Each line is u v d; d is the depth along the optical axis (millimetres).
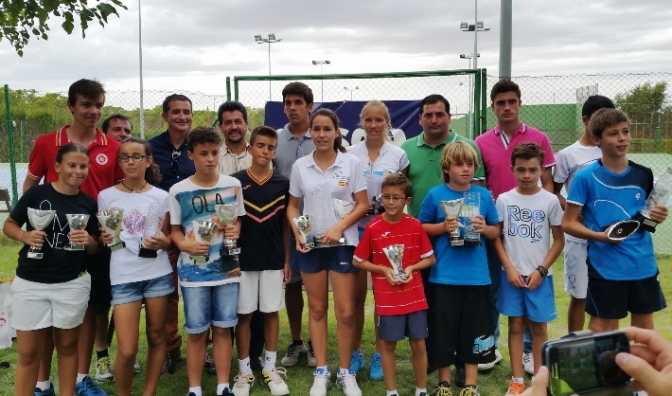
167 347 4152
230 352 3637
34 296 3074
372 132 3857
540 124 11539
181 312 5734
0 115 11539
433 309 3564
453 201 3363
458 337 3564
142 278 3279
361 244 3531
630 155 14320
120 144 3664
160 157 4070
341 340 3736
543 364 1080
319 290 3721
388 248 3373
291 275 4129
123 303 3252
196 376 3510
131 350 3256
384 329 3434
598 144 3383
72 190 3225
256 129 3758
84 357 3672
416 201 3932
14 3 3887
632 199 3279
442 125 3814
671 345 1130
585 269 3875
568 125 11383
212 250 3463
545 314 3523
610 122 3227
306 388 3865
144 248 3289
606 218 3297
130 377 3354
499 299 3662
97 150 3617
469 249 3533
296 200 3826
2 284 4555
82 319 3256
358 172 3734
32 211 3012
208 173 3473
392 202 3436
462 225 3441
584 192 3342
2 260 7805
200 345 3518
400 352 4527
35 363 3182
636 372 969
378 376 4000
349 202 3666
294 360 4285
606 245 3307
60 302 3119
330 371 4129
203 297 3445
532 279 3484
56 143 3566
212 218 3467
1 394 3691
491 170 3979
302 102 4129
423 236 3518
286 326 5289
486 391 3789
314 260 3695
